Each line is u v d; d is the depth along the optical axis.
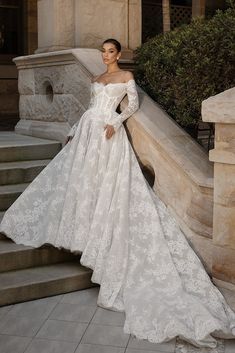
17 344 3.89
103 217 4.79
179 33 5.80
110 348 3.86
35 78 7.25
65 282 4.79
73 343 3.92
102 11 6.96
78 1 6.82
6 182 5.97
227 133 4.27
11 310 4.45
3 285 4.57
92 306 4.54
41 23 7.16
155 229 4.70
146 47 6.29
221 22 5.41
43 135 7.07
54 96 6.84
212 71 5.42
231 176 4.32
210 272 4.65
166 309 4.13
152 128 5.10
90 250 4.72
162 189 5.02
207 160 4.96
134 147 5.29
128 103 5.16
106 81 5.33
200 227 4.71
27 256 4.94
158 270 4.53
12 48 12.56
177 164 4.84
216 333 4.03
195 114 5.68
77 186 4.96
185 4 12.83
